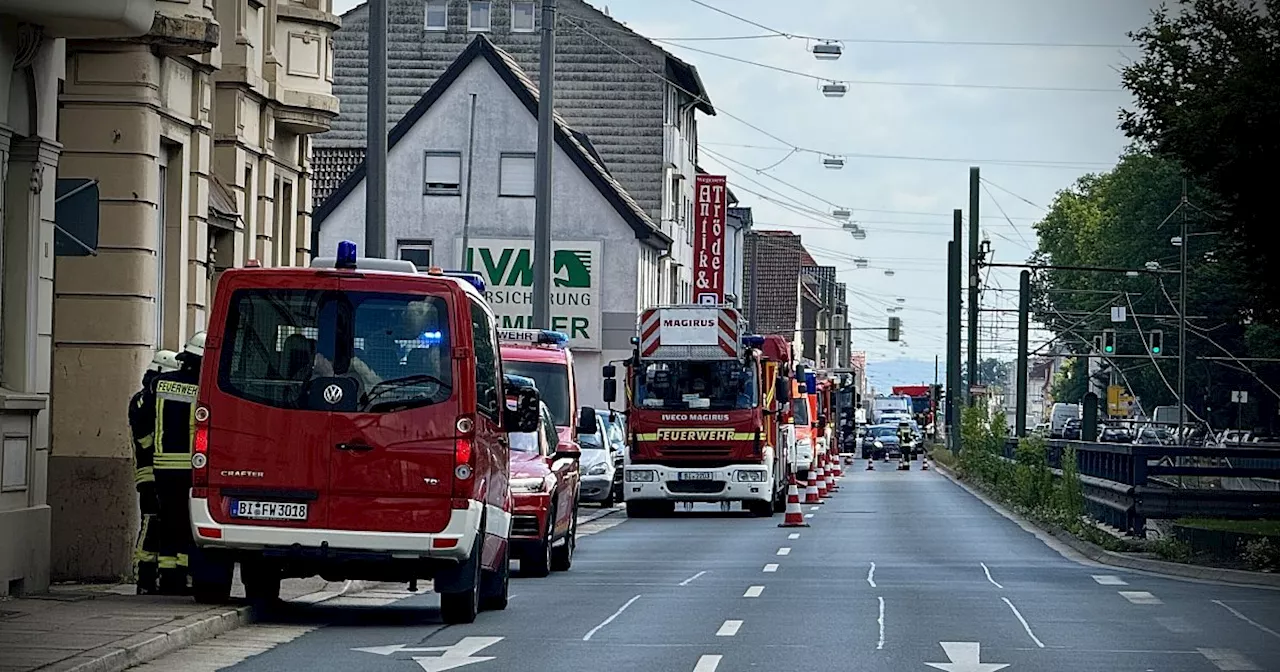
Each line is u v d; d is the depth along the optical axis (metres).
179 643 30.56
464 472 34.00
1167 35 57.50
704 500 87.62
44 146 38.56
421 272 35.69
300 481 33.78
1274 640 33.88
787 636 34.19
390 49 164.38
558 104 167.00
